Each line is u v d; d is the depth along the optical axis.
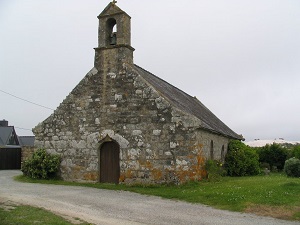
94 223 8.98
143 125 16.14
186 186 14.78
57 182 17.09
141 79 16.50
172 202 12.18
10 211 9.84
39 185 16.12
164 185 15.37
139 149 16.11
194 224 9.14
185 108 18.39
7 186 15.62
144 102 16.25
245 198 11.86
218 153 20.20
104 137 16.91
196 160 15.10
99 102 17.25
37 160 17.91
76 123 17.67
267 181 15.59
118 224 8.98
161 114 15.84
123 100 16.72
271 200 11.45
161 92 16.94
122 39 17.22
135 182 15.99
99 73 17.45
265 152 30.19
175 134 15.48
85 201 12.02
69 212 10.17
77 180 17.34
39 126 18.42
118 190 14.86
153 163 15.75
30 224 8.51
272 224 9.25
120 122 16.64
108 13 17.73
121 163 16.41
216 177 16.62
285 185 13.50
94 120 17.27
